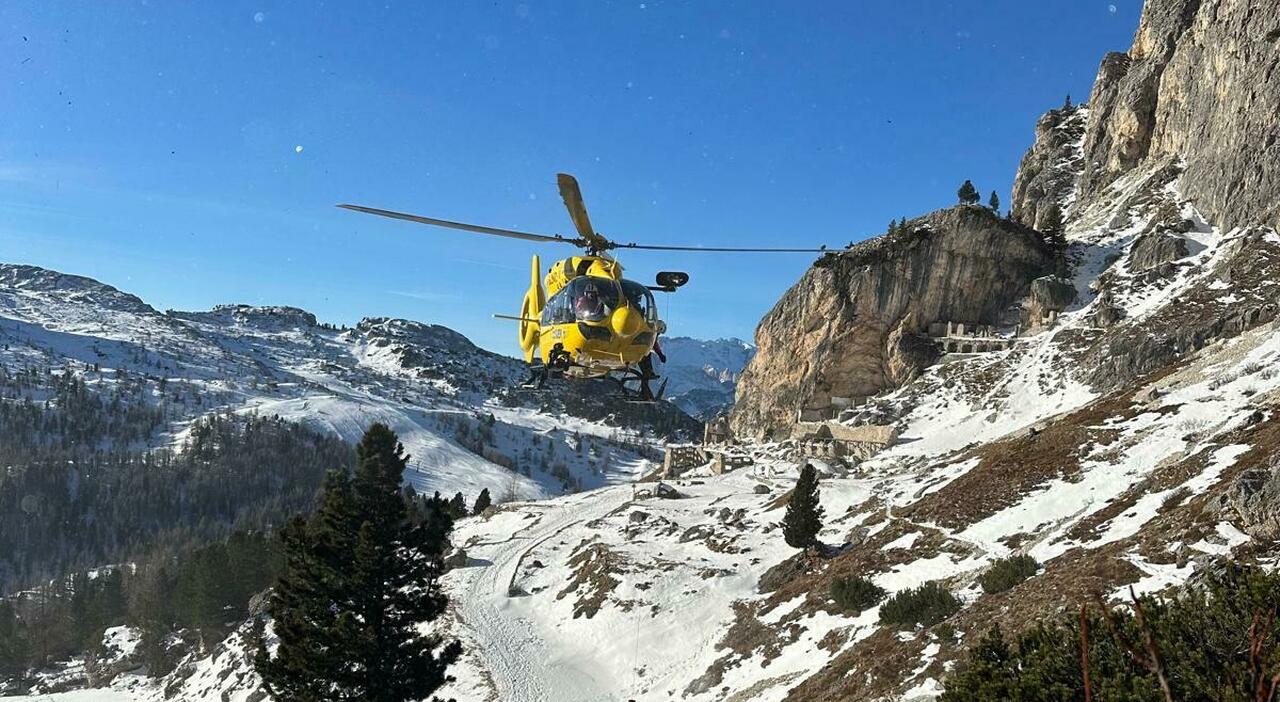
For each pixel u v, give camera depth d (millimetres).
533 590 55344
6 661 89875
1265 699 4234
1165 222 89500
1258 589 10492
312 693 28391
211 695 58719
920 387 85188
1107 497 33875
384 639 29500
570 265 20984
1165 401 46344
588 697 38469
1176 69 102812
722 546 52906
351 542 29984
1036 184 130875
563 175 18156
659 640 41781
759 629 37000
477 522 84562
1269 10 83500
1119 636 4312
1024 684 10953
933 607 28219
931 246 93500
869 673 25016
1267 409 35875
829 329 95562
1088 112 137625
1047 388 72000
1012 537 34812
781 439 96375
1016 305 92188
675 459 95375
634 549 55469
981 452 54344
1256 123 81938
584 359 20141
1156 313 70625
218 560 77000
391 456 32688
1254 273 68625
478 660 43844
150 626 81938
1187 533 23422
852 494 56094
